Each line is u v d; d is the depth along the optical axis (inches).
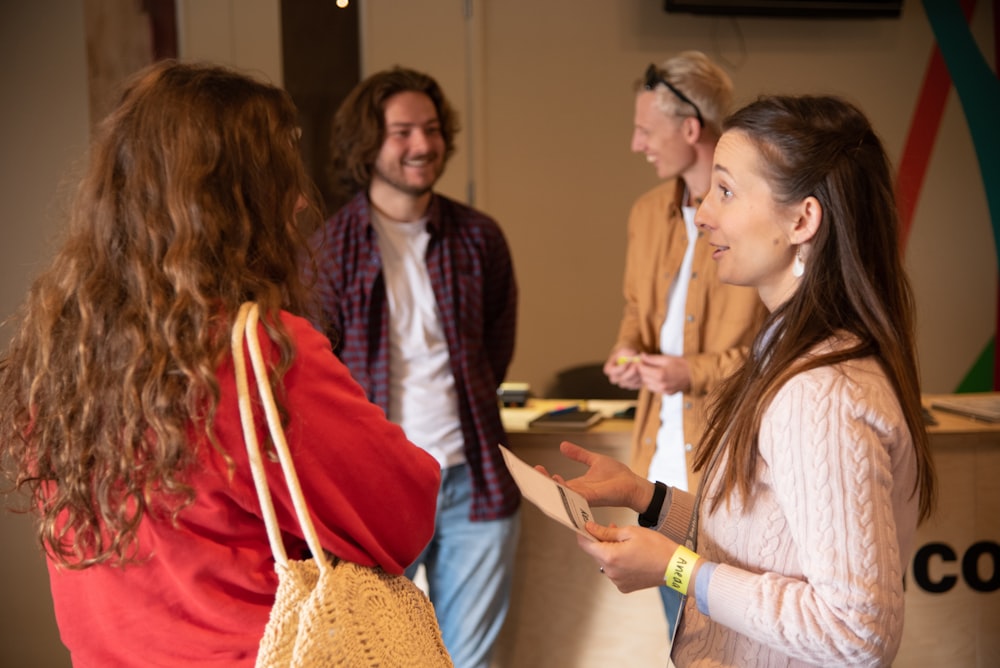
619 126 176.1
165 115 40.1
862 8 170.7
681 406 94.5
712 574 46.1
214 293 38.9
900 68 182.7
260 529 41.0
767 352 49.3
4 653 118.6
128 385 37.0
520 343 179.5
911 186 185.9
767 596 43.9
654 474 97.7
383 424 42.9
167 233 39.0
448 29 165.0
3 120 125.0
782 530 45.9
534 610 105.0
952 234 188.5
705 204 51.4
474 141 170.1
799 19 177.2
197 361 37.1
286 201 43.2
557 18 171.5
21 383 41.2
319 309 46.2
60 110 126.6
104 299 38.5
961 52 183.0
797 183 47.7
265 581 40.7
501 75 171.2
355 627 40.6
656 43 175.0
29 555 117.0
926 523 99.7
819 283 47.8
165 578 40.3
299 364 39.8
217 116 40.8
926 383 191.6
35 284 41.2
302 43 157.1
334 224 98.2
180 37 148.9
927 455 48.3
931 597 101.0
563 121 174.4
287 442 39.2
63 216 45.5
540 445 103.6
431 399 97.2
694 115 92.1
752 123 49.3
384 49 162.2
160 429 36.8
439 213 99.4
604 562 48.2
